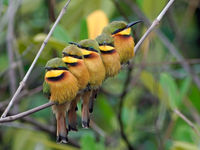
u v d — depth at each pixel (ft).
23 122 40.98
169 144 38.19
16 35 43.27
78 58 27.81
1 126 43.29
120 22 31.42
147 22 37.06
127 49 31.09
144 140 42.24
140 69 37.86
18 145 40.47
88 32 33.60
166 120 41.27
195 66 48.67
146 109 44.73
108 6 39.96
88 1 39.32
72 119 28.04
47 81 27.35
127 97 42.68
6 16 37.96
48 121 44.19
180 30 44.47
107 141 38.40
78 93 27.96
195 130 32.55
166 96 35.29
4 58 44.37
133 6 39.83
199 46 50.78
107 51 29.25
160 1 36.58
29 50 35.86
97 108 43.52
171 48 39.99
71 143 39.32
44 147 39.86
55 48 33.78
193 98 39.88
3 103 37.81
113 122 40.19
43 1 45.98
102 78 28.73
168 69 42.93
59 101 27.32
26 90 38.86
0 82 44.21
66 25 38.91
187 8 47.91
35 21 44.91
